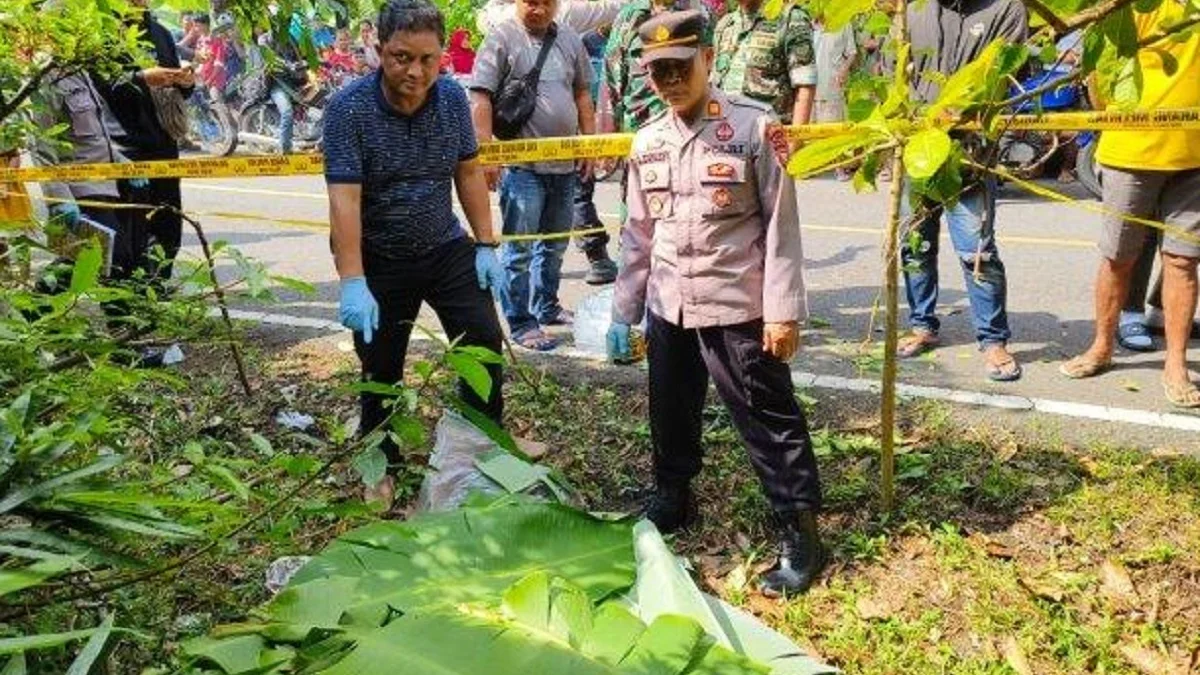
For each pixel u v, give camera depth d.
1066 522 3.40
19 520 1.72
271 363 5.20
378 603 2.30
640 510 3.68
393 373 3.77
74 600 1.78
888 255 3.10
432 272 3.64
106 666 1.76
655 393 3.38
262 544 2.73
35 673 1.61
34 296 2.27
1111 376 4.59
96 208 4.61
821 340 5.29
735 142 2.98
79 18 3.16
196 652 1.94
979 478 3.68
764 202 3.00
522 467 3.26
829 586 3.19
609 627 2.24
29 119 3.76
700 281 3.08
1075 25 1.66
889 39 2.82
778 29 5.00
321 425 4.43
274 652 1.95
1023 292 5.87
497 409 3.64
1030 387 4.52
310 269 7.11
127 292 2.15
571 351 5.20
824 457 3.90
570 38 5.15
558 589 2.31
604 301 5.26
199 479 2.10
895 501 3.57
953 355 4.96
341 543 2.58
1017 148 7.75
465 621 2.18
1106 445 3.90
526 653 2.12
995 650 2.88
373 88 3.46
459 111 3.65
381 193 3.52
